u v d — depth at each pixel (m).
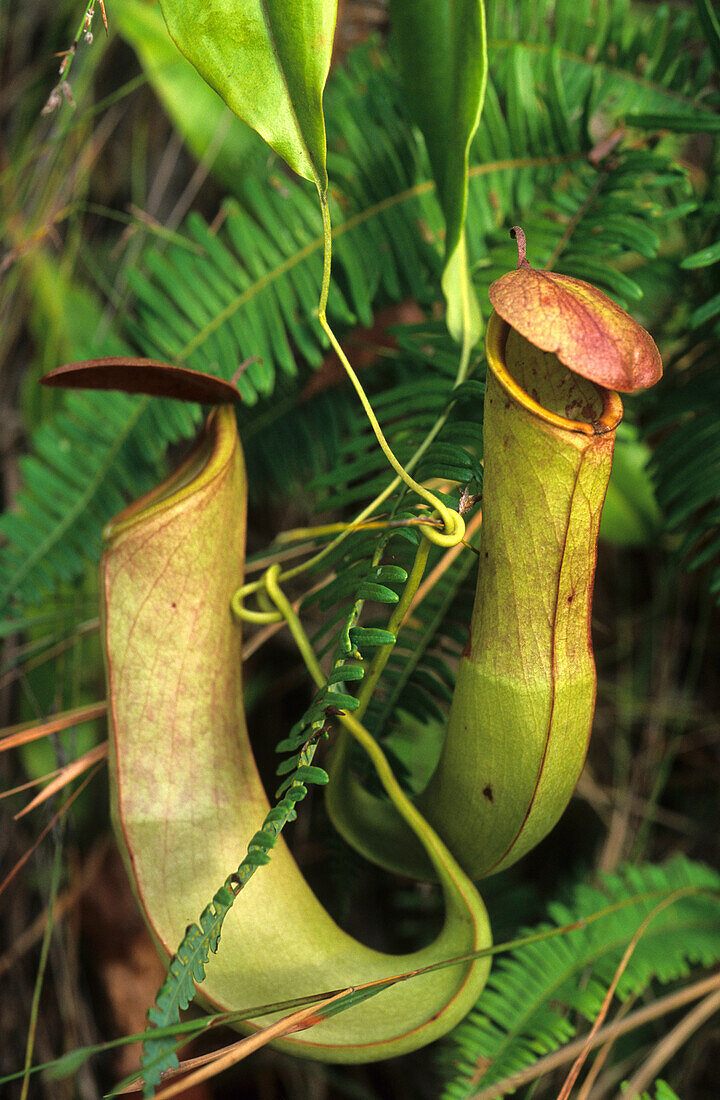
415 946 0.96
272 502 0.91
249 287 0.72
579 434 0.52
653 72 0.71
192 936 0.52
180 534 0.56
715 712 0.94
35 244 0.83
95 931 0.89
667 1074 0.80
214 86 0.53
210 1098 0.93
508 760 0.54
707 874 0.75
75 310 0.94
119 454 0.75
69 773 0.64
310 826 0.94
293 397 0.81
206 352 0.72
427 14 0.60
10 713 0.90
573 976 0.69
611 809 0.94
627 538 0.85
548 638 0.54
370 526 0.58
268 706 0.99
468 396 0.61
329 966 0.55
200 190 1.02
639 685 0.96
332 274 0.72
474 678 0.54
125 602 0.57
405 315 0.83
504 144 0.70
